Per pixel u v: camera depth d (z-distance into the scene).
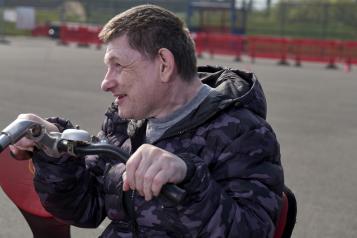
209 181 1.53
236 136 1.81
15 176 2.48
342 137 7.55
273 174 1.78
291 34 37.91
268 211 1.73
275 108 9.78
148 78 1.74
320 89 12.98
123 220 1.94
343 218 4.57
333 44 20.95
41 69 14.74
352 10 36.53
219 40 23.38
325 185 5.36
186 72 1.80
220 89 1.94
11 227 4.14
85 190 2.08
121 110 1.81
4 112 8.20
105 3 39.97
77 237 4.04
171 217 1.76
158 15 1.75
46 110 8.53
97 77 13.36
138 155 1.39
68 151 1.57
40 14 42.91
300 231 4.28
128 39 1.72
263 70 17.98
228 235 1.58
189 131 1.85
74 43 29.45
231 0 34.88
